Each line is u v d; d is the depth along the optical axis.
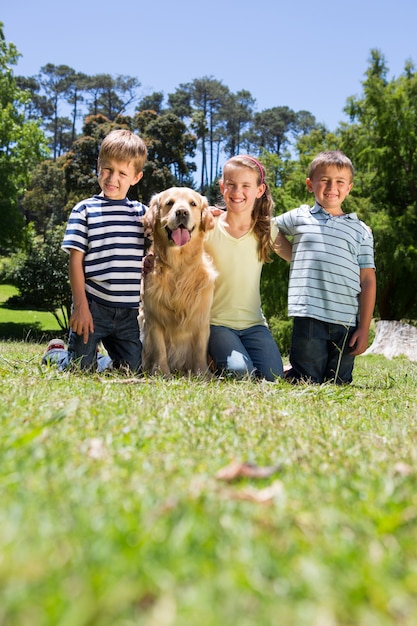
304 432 2.32
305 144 25.86
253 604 0.83
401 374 5.62
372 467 1.75
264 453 1.90
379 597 0.86
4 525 1.08
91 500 1.27
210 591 0.84
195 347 5.09
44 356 4.86
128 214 4.73
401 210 22.44
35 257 24.22
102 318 4.67
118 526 1.11
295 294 5.14
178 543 1.02
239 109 79.88
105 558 0.95
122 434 2.05
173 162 39.00
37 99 85.06
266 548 1.04
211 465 1.68
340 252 5.08
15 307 36.38
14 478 1.41
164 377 4.63
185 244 4.75
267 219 5.23
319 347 5.09
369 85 21.81
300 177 22.34
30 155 27.55
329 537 1.12
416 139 21.48
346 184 5.22
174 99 74.88
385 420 2.84
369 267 5.26
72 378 3.70
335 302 5.05
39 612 0.78
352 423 2.66
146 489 1.38
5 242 27.48
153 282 5.00
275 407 3.00
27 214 65.94
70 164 37.28
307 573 0.91
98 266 4.62
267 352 5.21
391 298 21.39
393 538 1.15
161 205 4.86
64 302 24.23
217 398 3.08
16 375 3.72
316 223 5.18
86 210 4.62
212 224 5.00
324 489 1.48
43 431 1.95
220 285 5.28
